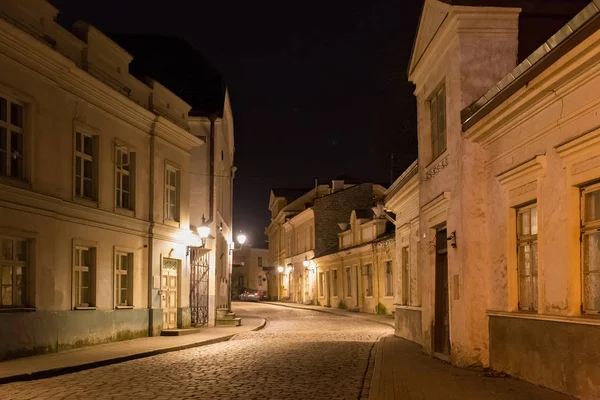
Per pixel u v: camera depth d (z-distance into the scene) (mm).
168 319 20734
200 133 24578
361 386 10086
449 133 11977
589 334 7500
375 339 19797
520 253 9930
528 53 11242
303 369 12203
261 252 82938
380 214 35219
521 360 9477
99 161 16844
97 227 16688
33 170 13977
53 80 14773
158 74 26422
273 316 35250
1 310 12836
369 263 36125
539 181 8922
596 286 7727
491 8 11211
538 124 8945
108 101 17156
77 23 16359
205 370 12094
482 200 11070
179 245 21375
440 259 13852
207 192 24422
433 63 13289
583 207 8008
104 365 13031
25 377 10891
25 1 13906
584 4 11188
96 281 16578
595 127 7496
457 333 11570
